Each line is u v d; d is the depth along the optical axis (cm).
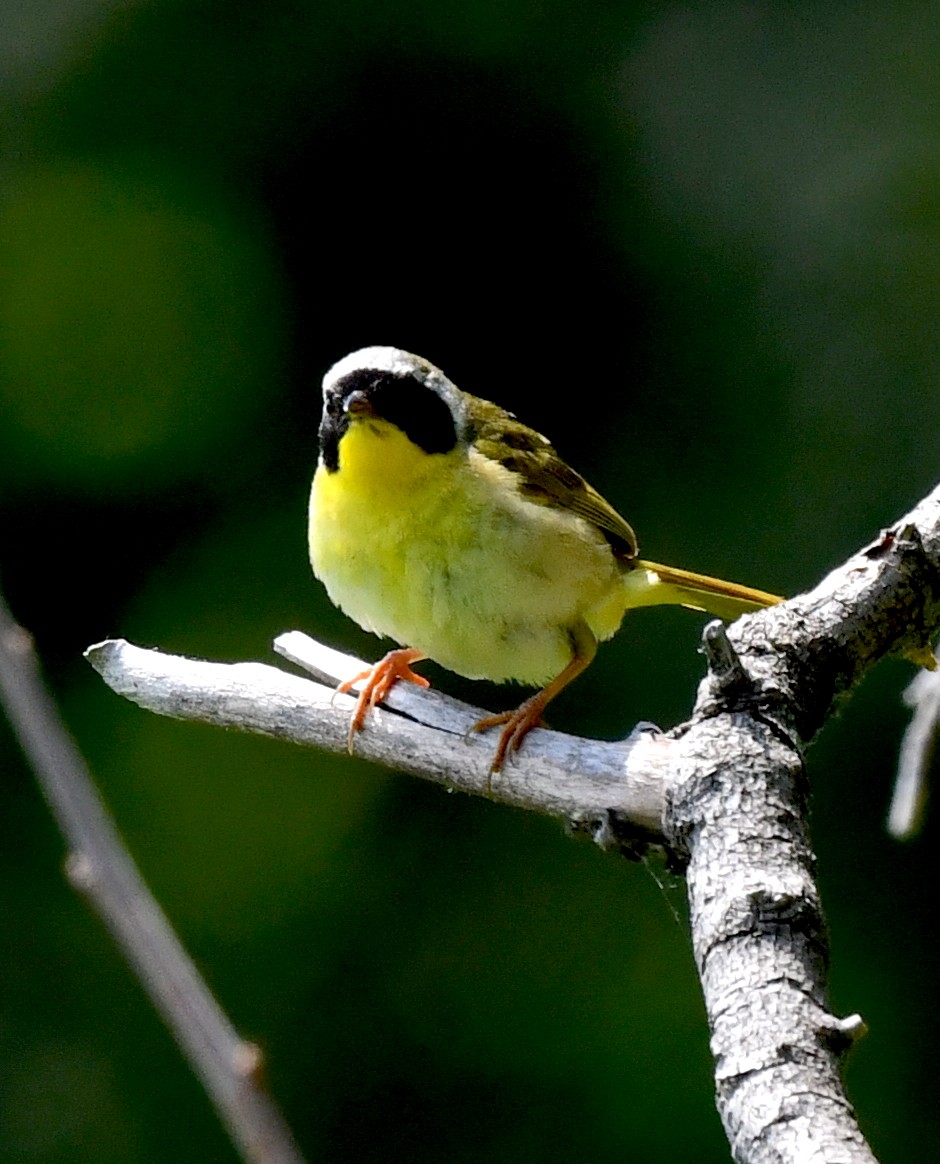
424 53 1292
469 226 1298
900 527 635
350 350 1283
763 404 1259
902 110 1290
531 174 1301
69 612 1230
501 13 1295
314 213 1290
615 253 1298
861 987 1113
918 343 1246
